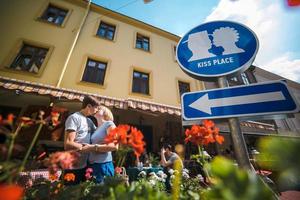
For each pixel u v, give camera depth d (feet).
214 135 4.28
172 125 25.21
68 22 25.79
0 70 18.45
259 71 42.75
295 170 0.81
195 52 6.51
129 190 2.21
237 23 6.15
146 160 16.70
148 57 29.30
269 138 0.94
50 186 3.76
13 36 21.12
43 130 16.40
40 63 21.68
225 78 5.94
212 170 1.00
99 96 18.43
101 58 24.91
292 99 4.50
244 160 4.44
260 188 0.95
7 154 2.86
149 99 25.29
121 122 23.15
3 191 1.99
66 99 17.40
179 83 30.53
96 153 6.23
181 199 2.83
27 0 24.58
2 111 18.57
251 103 4.93
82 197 3.43
